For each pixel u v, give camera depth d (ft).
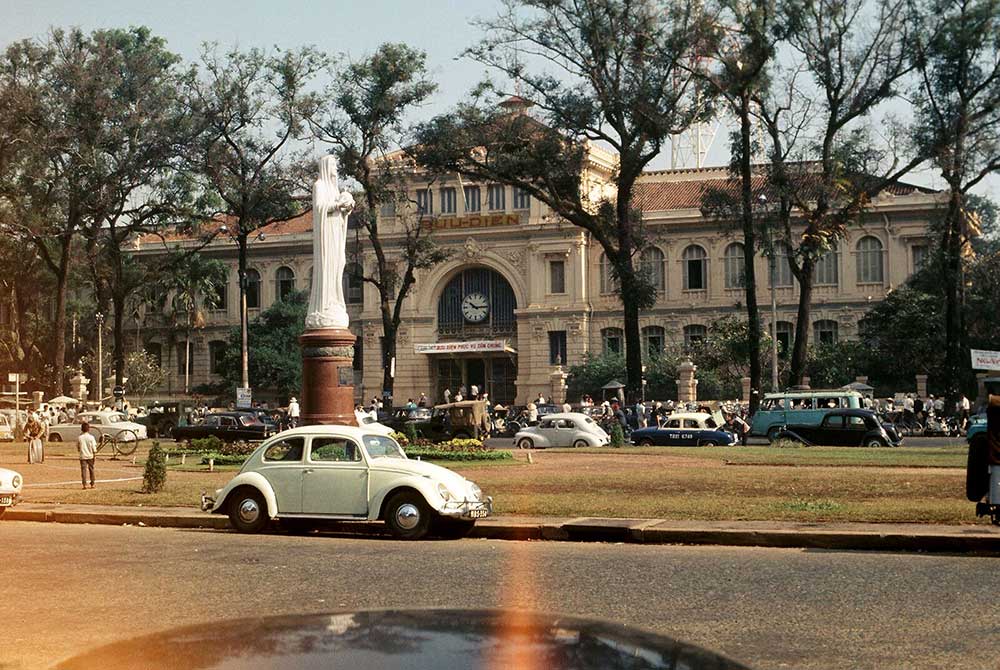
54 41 197.98
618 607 34.65
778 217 169.27
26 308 264.52
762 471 85.40
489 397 274.77
